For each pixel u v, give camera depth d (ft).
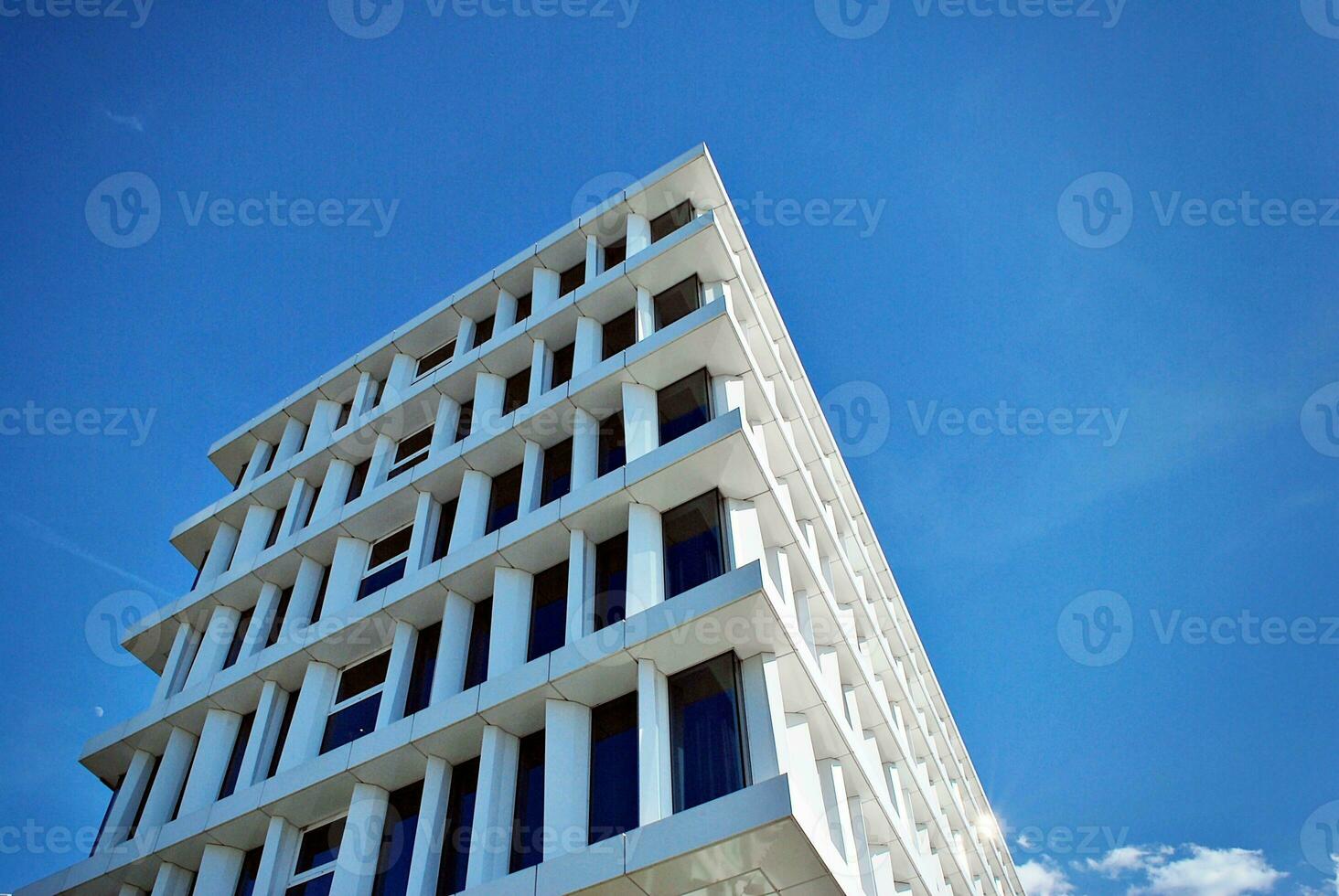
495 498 70.90
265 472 93.71
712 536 56.49
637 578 53.78
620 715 50.31
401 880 51.67
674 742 46.96
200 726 71.00
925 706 108.47
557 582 60.23
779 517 60.39
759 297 84.99
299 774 57.26
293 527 83.25
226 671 70.38
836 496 89.66
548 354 77.05
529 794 49.96
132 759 73.20
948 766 112.68
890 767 74.18
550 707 50.19
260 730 65.21
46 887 63.21
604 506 58.23
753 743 45.42
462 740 52.80
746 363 66.23
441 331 90.07
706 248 73.46
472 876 45.83
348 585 72.90
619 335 74.90
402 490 73.51
